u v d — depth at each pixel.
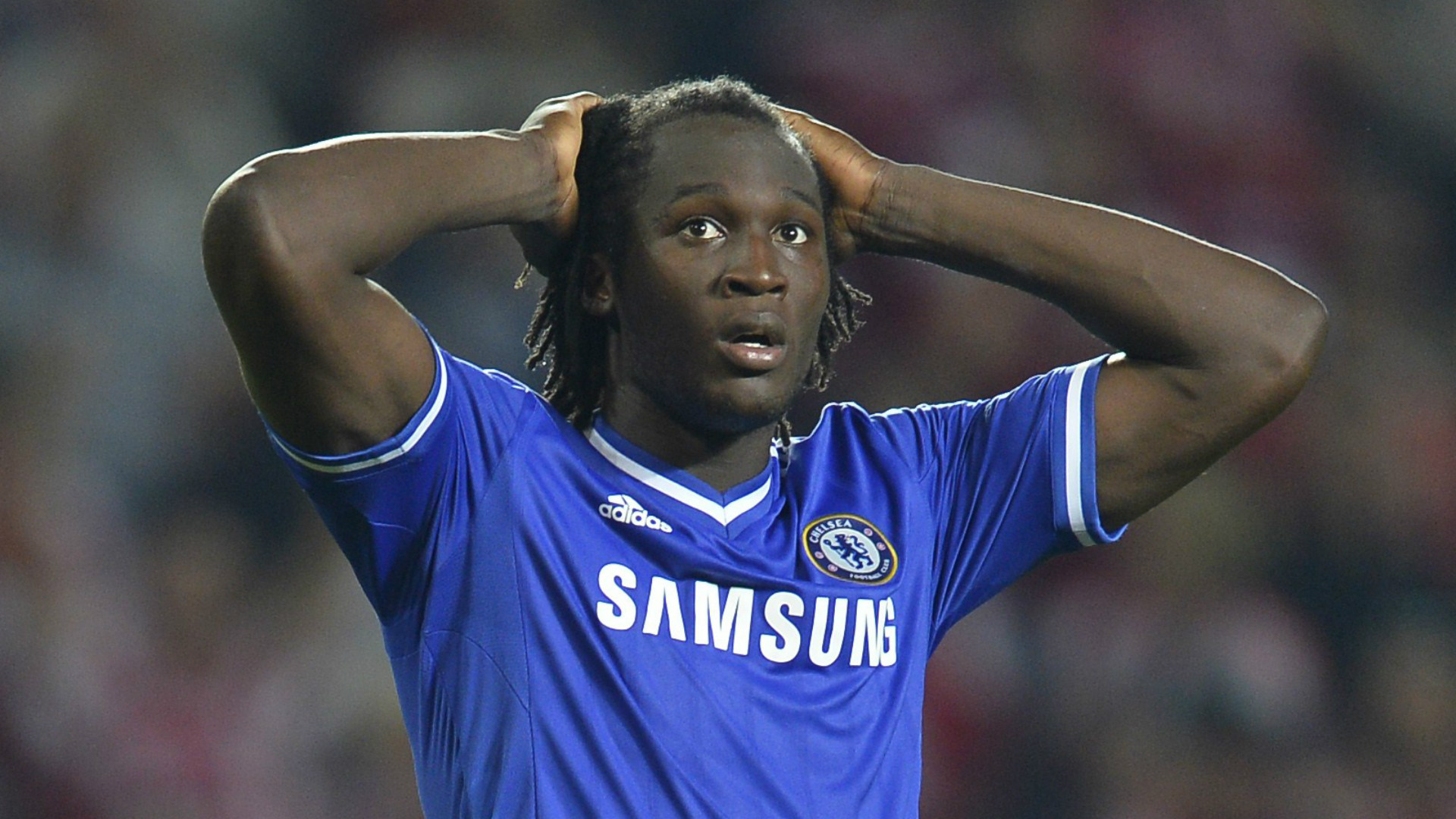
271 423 7.50
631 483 7.88
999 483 8.66
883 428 8.76
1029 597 23.97
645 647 7.52
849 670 7.80
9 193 24.47
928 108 27.17
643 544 7.73
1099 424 8.61
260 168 7.18
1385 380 28.11
